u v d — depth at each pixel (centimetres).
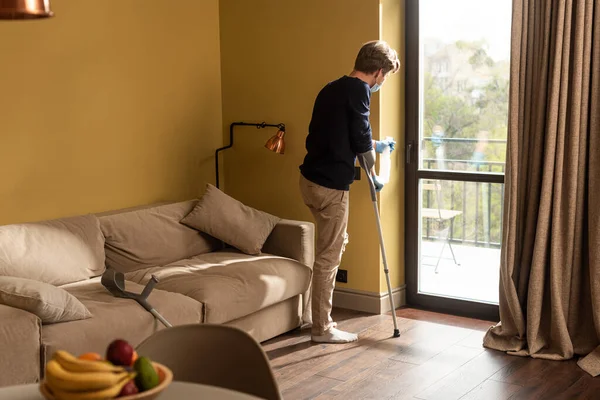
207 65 513
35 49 404
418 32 471
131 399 137
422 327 451
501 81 446
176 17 486
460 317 471
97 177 444
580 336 401
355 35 462
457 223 474
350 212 479
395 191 481
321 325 422
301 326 455
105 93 444
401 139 482
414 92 477
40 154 412
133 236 420
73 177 430
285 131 499
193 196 511
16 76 396
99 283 377
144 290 349
